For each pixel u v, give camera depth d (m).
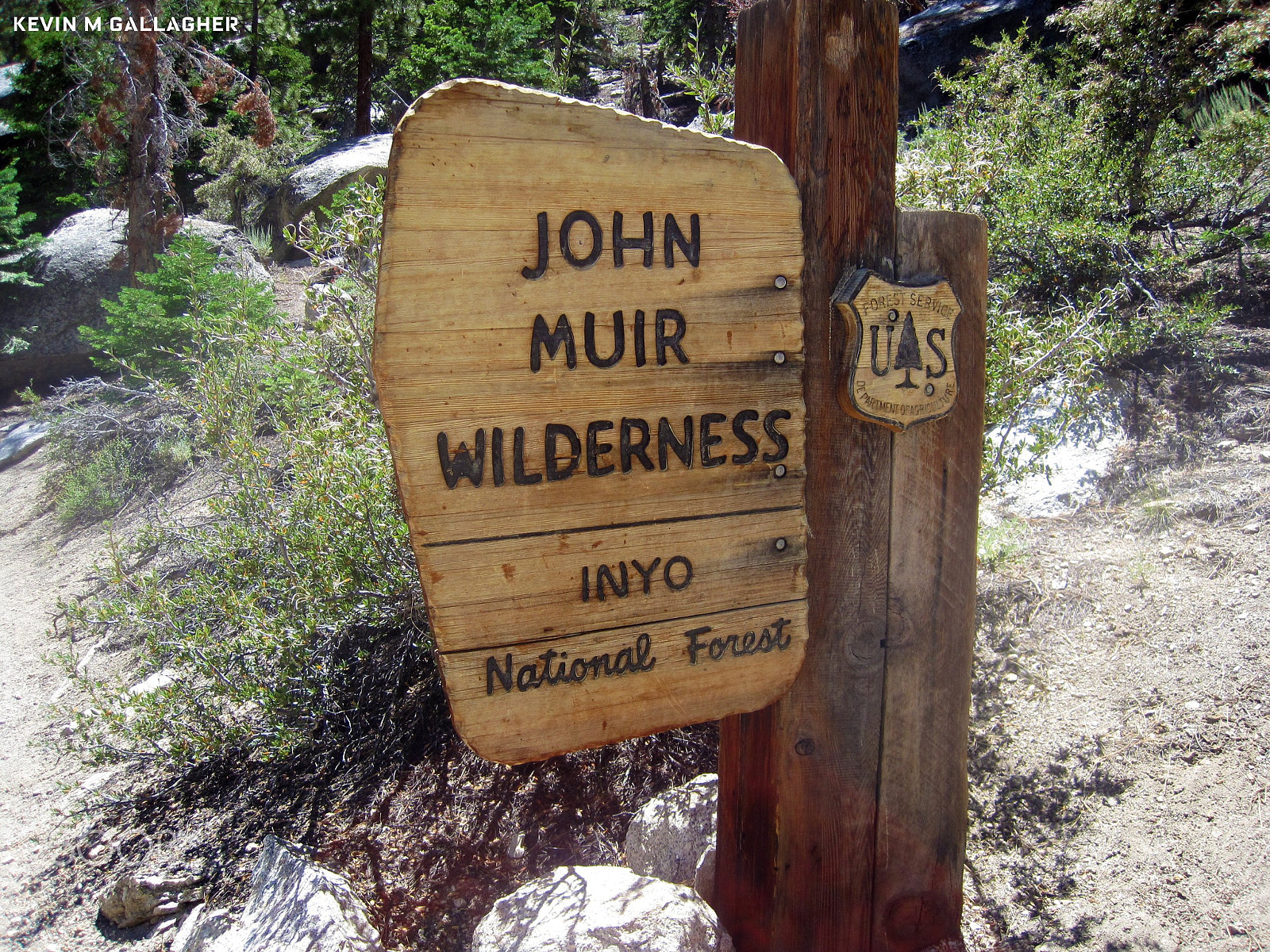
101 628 5.52
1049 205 5.64
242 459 4.36
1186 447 4.29
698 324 1.84
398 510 3.71
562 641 1.82
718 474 1.91
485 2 16.34
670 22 14.93
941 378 2.09
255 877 3.03
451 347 1.66
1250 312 5.33
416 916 2.96
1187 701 2.92
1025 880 2.59
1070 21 6.88
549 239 1.70
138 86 10.48
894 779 2.24
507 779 3.39
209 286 8.00
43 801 3.98
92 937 3.17
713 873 2.52
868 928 2.28
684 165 1.80
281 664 3.72
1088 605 3.50
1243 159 6.12
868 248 2.04
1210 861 2.41
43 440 9.49
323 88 20.83
